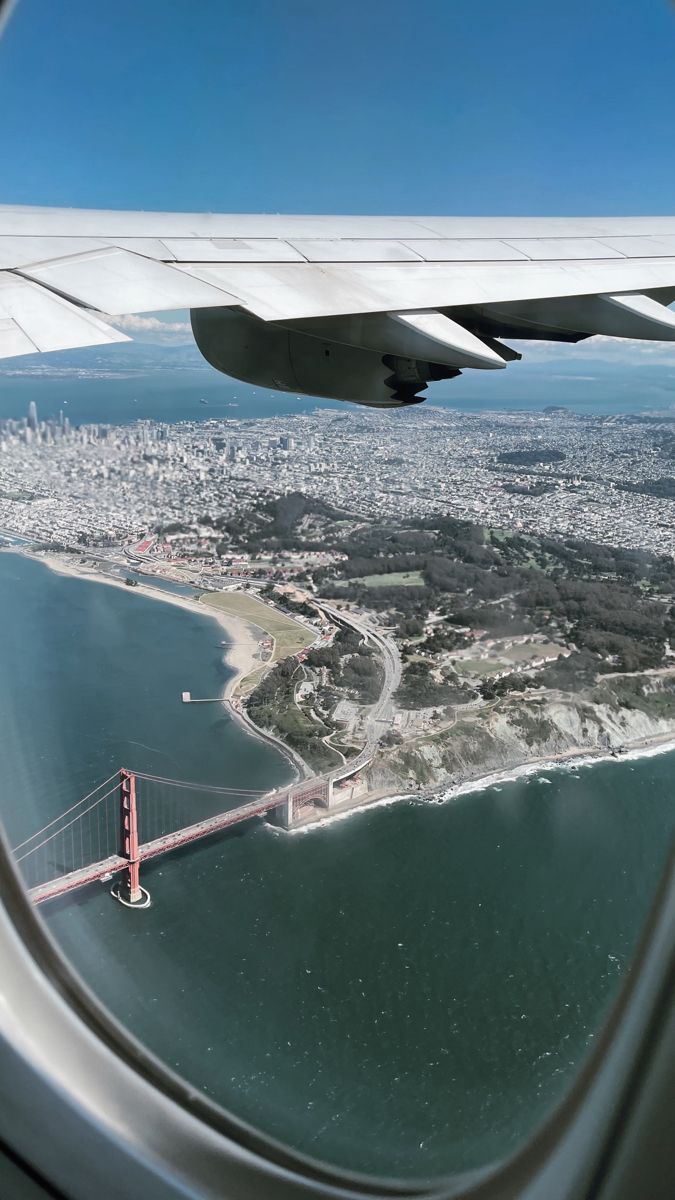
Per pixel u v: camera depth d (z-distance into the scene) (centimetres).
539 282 407
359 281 366
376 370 421
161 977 867
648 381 670
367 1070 662
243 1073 541
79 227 356
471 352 313
